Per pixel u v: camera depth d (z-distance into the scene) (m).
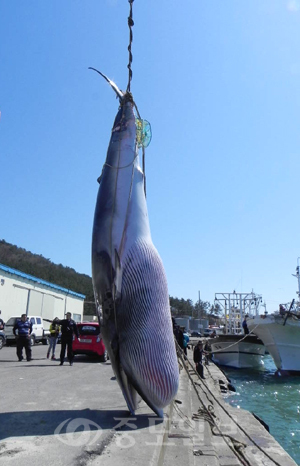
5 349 21.05
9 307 28.89
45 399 7.03
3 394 7.47
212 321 94.38
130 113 5.97
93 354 14.81
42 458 4.00
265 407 15.62
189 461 4.52
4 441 4.54
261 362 31.17
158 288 5.21
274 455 7.02
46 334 26.89
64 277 106.62
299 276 28.47
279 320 26.08
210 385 15.45
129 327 5.02
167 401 5.12
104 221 5.40
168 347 5.10
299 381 23.70
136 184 5.66
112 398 7.16
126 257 5.21
